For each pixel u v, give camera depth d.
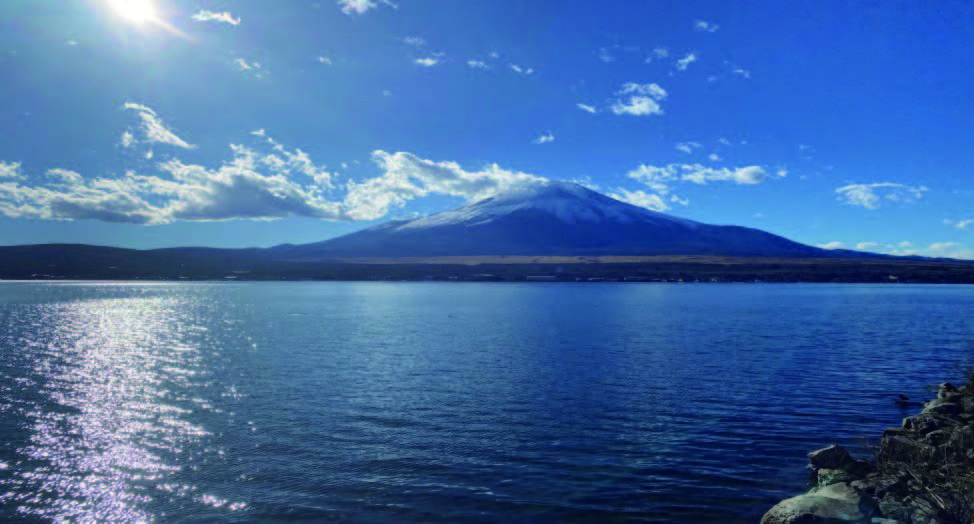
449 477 20.47
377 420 28.05
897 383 36.91
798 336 64.75
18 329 74.38
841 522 14.95
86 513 17.84
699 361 46.25
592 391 34.66
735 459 22.20
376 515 17.52
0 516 17.64
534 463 21.89
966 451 19.77
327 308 119.00
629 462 21.92
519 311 107.69
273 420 28.02
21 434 25.61
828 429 26.23
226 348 55.09
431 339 62.69
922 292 191.25
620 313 101.88
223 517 17.50
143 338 64.19
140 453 23.14
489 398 32.75
